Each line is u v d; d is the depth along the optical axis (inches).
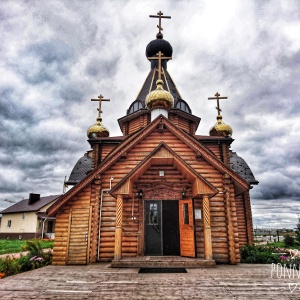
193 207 414.0
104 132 778.2
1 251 749.9
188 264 353.4
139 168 389.1
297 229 949.8
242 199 622.5
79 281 270.2
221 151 591.8
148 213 433.4
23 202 1761.8
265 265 382.9
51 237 1475.1
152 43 966.4
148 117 733.9
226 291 228.8
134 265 353.1
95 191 433.1
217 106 775.7
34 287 246.2
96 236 411.8
